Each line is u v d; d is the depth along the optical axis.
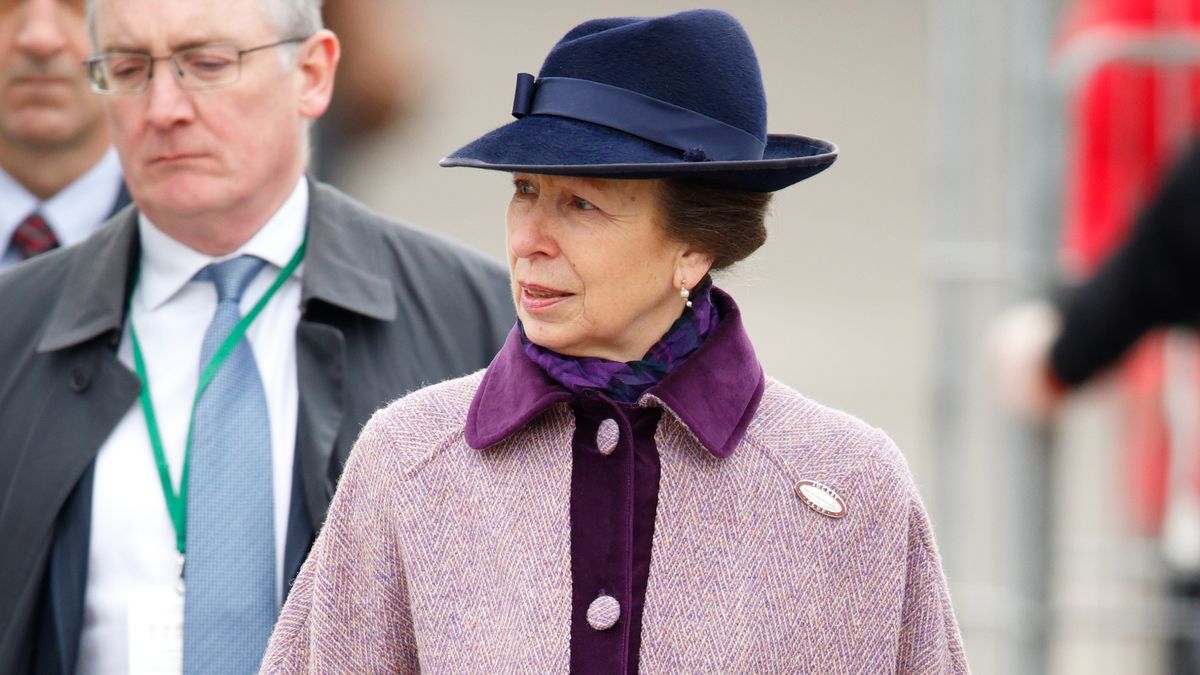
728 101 11.50
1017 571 21.08
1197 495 21.14
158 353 14.59
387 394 14.42
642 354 11.80
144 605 14.01
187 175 14.06
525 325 11.59
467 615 11.64
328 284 14.50
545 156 11.16
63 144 16.94
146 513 14.15
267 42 14.18
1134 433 21.39
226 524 14.05
